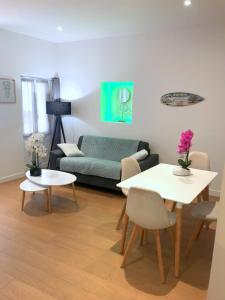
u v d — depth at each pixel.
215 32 3.76
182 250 2.58
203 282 2.12
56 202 3.70
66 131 5.59
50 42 5.22
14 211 3.37
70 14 3.46
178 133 4.30
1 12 3.41
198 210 2.43
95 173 4.09
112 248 2.58
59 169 4.52
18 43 4.57
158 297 1.94
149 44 4.32
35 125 5.20
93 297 1.92
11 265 2.27
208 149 4.09
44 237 2.75
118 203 3.72
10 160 4.70
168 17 3.52
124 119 4.95
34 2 3.03
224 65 3.77
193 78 4.04
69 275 2.16
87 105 5.19
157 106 4.42
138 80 4.54
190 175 2.72
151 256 2.46
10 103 4.57
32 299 1.89
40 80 5.17
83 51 5.03
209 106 3.98
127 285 2.06
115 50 4.67
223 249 1.53
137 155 3.97
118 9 3.24
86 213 3.36
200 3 2.98
